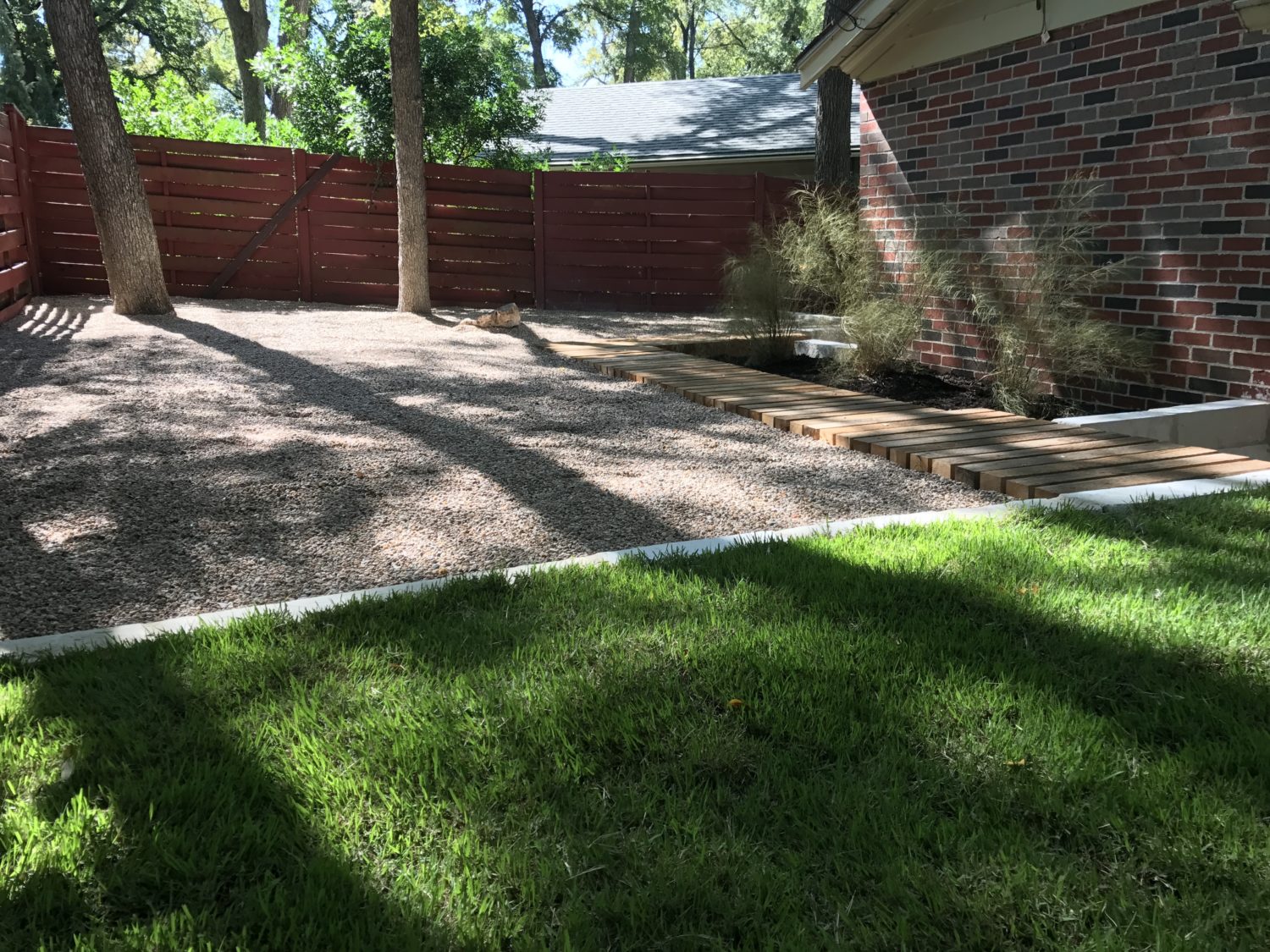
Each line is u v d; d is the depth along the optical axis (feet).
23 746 6.43
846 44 23.77
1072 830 5.62
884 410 18.08
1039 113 20.01
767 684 7.42
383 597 9.25
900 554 10.19
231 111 116.88
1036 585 9.30
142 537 11.27
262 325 30.27
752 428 17.38
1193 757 6.27
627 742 6.52
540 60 111.45
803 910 4.96
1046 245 18.99
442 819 5.73
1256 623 8.34
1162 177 17.57
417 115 34.24
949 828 5.53
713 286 41.91
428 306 35.99
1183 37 16.98
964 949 4.69
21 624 8.89
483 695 7.19
